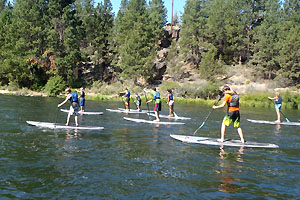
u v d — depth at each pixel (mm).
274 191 5684
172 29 65688
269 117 21172
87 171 6512
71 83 47938
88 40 54656
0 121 13242
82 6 68750
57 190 5387
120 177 6203
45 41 45969
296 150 9352
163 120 16578
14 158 7285
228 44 59219
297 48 45906
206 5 62281
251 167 7238
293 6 55844
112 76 53875
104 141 9773
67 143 9195
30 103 24531
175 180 6121
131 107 26188
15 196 5066
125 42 52250
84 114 18344
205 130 13094
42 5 48531
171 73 50938
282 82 45750
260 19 60094
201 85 45000
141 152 8430
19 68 44625
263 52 50469
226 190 5648
